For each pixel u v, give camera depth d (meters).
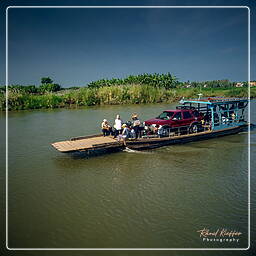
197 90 45.38
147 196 7.62
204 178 8.93
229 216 6.54
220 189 8.05
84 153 12.15
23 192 8.05
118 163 10.62
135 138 12.50
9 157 11.58
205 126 15.23
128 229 6.04
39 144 13.78
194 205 7.08
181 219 6.41
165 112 14.49
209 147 13.05
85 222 6.35
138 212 6.74
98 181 8.78
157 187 8.23
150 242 5.59
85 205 7.16
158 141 12.82
